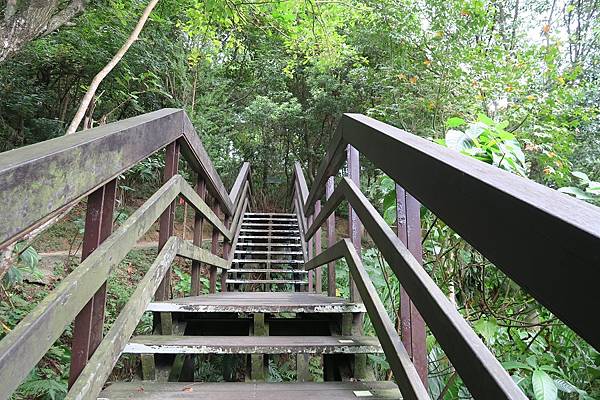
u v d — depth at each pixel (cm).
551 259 44
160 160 415
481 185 60
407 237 123
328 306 180
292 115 830
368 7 517
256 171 960
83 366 100
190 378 184
